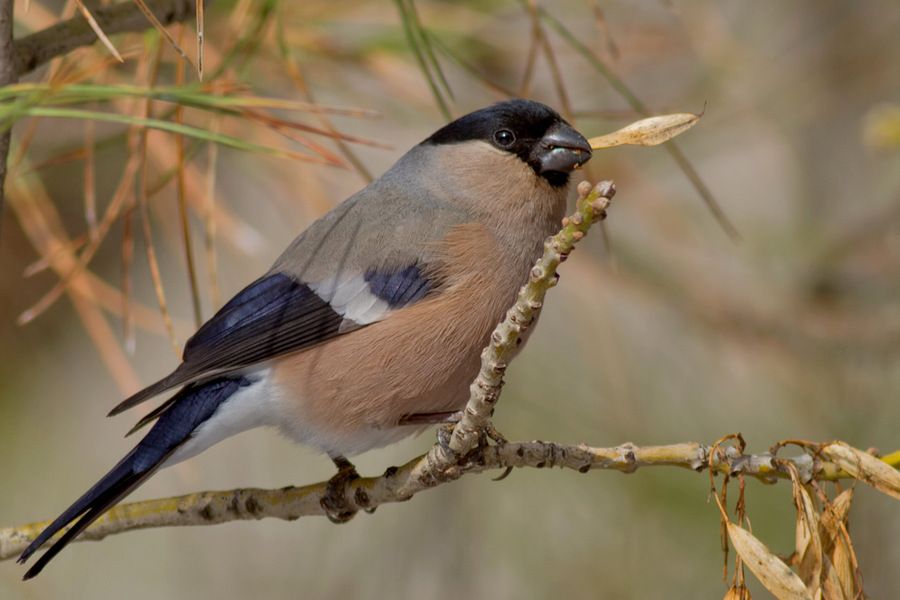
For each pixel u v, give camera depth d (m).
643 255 11.01
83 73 6.89
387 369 7.69
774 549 9.80
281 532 11.08
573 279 10.31
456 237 7.89
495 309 7.89
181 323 11.41
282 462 11.34
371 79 8.62
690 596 9.97
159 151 7.52
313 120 8.43
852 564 5.62
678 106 10.80
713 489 5.83
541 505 10.31
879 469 5.79
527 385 10.29
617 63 9.89
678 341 10.86
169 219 9.02
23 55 6.43
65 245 7.64
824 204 12.04
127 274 7.19
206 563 11.07
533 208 8.12
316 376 7.70
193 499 6.99
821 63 11.42
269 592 10.86
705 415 10.52
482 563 10.34
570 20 9.82
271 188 8.98
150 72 7.22
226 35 7.69
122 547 11.32
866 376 10.62
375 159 10.65
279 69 8.21
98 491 7.07
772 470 5.92
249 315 7.74
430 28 8.69
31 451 11.53
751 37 11.93
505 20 9.08
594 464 6.32
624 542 10.12
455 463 6.43
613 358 10.32
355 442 7.91
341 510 7.09
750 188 12.62
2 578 10.76
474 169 8.16
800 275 11.52
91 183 7.25
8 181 7.20
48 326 11.73
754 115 11.17
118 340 12.05
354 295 7.79
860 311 11.10
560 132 8.14
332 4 8.20
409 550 10.46
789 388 10.65
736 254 11.73
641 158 11.21
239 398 7.74
